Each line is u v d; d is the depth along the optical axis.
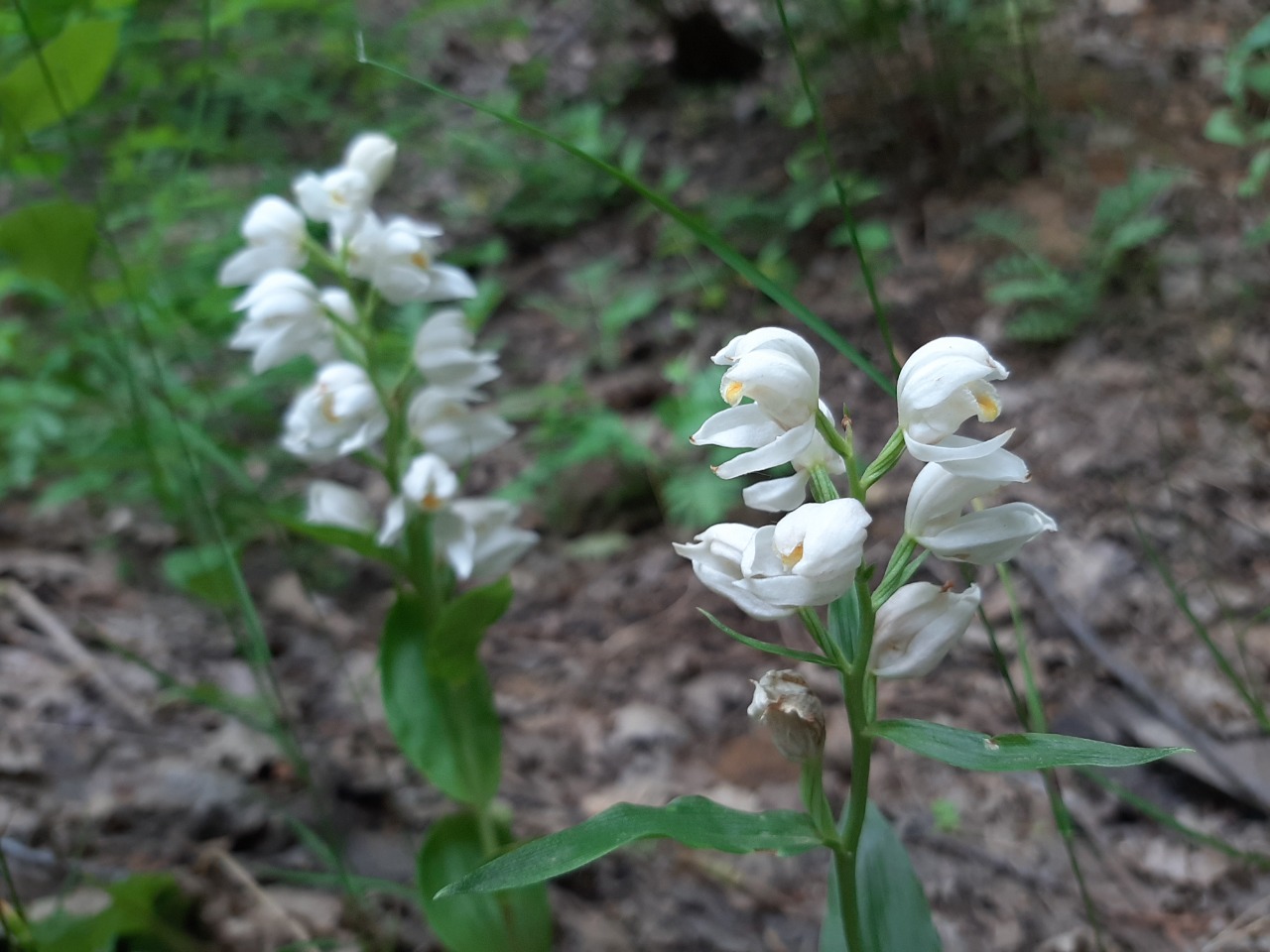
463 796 0.26
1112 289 0.51
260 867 0.27
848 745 0.33
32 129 0.25
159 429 0.31
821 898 0.28
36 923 0.22
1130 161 0.59
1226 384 0.44
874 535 0.42
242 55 0.65
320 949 0.26
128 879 0.24
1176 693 0.33
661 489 0.46
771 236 0.60
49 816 0.28
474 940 0.25
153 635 0.38
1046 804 0.31
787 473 0.44
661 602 0.42
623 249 0.65
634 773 0.33
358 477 0.50
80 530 0.44
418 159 0.75
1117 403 0.46
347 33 0.69
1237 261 0.51
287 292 0.25
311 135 0.71
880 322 0.18
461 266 0.64
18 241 0.24
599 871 0.29
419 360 0.26
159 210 0.43
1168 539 0.39
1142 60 0.67
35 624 0.38
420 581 0.26
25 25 0.22
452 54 0.89
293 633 0.39
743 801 0.32
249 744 0.32
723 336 0.55
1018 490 0.43
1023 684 0.35
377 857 0.29
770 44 0.76
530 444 0.51
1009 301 0.52
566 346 0.57
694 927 0.27
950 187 0.61
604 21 0.87
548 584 0.44
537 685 0.38
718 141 0.71
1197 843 0.29
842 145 0.64
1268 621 0.35
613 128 0.71
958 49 0.61
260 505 0.31
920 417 0.15
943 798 0.31
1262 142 0.57
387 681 0.26
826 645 0.16
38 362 0.41
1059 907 0.27
